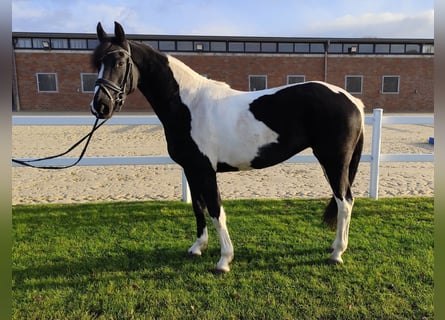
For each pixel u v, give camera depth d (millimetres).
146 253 3312
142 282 2811
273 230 3799
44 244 3525
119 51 2572
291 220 4066
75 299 2600
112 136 11086
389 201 4684
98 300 2590
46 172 6680
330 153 2770
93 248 3426
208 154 2811
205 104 2805
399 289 2641
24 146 9281
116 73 2557
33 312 2461
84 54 21812
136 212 4418
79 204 4734
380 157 4730
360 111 2840
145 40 21953
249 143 2781
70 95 22188
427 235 3586
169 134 2914
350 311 2402
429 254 3166
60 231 3852
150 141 10109
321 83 2850
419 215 4168
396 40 22172
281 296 2592
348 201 2926
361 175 6355
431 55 22578
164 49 22297
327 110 2701
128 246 3461
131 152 8422
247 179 6133
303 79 22750
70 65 21875
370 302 2498
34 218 4227
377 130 4641
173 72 2830
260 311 2424
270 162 2885
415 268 2928
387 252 3232
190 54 22141
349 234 3645
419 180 5965
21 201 4973
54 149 8844
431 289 2623
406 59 22625
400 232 3680
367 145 9227
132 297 2611
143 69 2795
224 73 22484
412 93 23031
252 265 3055
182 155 2889
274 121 2760
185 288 2725
